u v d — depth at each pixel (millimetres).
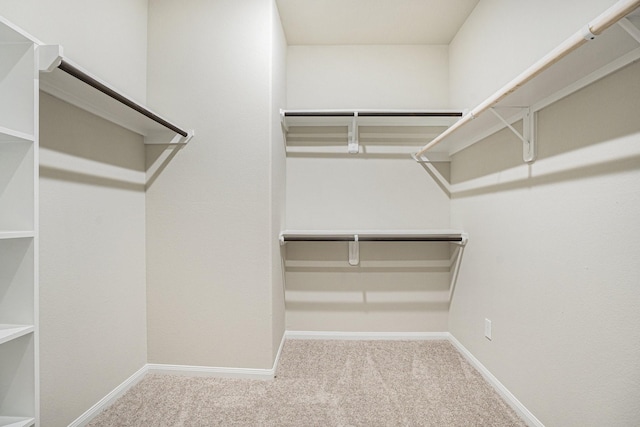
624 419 1026
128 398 1708
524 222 1542
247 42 1923
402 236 2283
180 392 1771
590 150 1154
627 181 1017
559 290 1306
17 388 955
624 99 1026
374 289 2578
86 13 1467
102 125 1592
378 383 1865
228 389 1803
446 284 2561
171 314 1957
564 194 1279
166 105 1944
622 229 1033
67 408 1392
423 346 2414
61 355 1362
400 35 2457
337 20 2270
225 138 1931
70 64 1019
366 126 2578
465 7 2117
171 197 1950
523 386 1538
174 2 1949
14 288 957
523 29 1562
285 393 1762
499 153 1775
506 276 1695
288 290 2582
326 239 2227
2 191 967
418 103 2572
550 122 1361
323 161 2584
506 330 1688
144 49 1931
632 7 696
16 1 1146
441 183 2572
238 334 1935
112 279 1669
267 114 1917
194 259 1945
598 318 1120
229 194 1933
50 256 1309
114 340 1684
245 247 1931
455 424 1499
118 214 1717
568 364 1257
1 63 979
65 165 1375
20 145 965
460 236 2260
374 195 2582
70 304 1405
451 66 2508
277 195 2119
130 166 1818
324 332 2576
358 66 2580
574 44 858
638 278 982
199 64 1938
